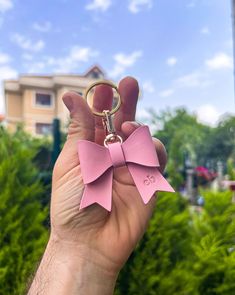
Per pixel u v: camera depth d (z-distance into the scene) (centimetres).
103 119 20
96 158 18
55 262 20
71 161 20
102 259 20
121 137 21
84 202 18
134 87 21
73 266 19
